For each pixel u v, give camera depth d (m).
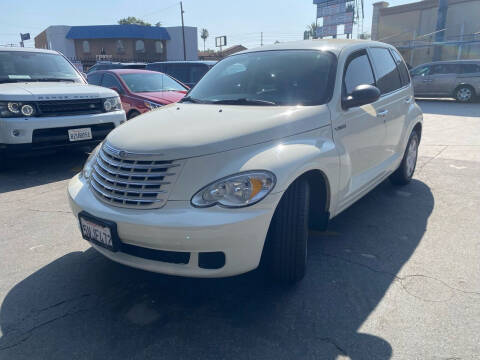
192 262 2.32
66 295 2.73
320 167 2.68
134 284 2.85
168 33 45.28
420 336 2.26
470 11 22.59
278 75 3.40
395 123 4.17
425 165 5.98
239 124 2.58
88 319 2.47
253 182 2.29
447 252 3.25
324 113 2.95
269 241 2.60
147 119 2.97
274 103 3.11
